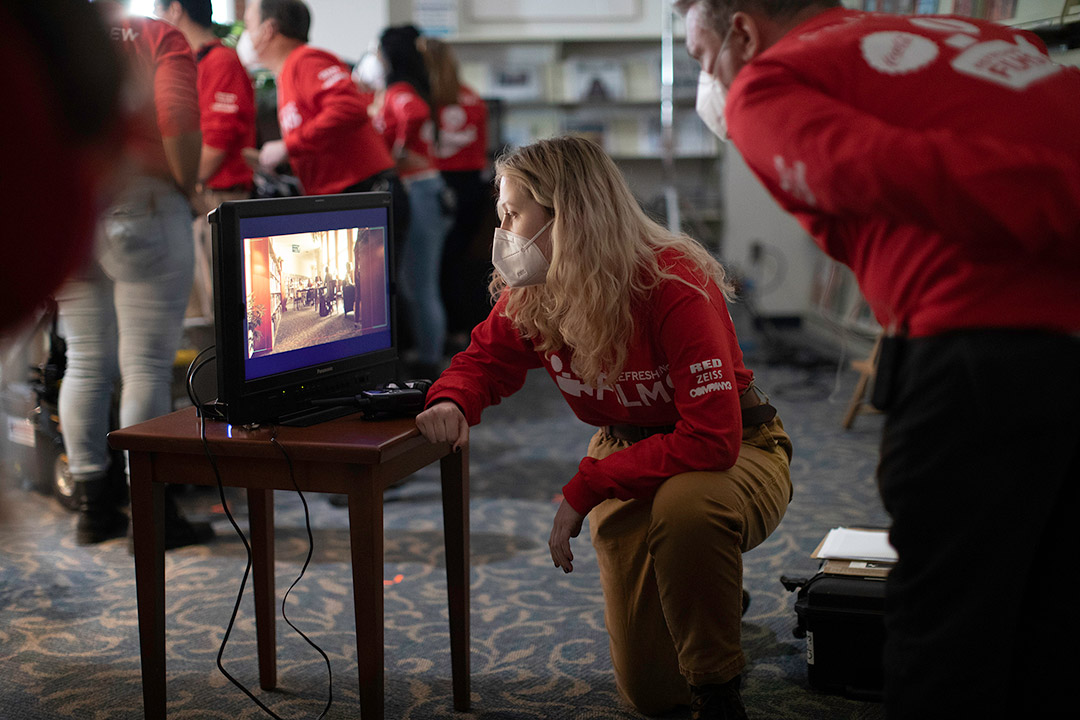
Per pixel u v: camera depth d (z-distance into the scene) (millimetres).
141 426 1721
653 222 1849
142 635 1734
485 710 1950
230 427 1697
